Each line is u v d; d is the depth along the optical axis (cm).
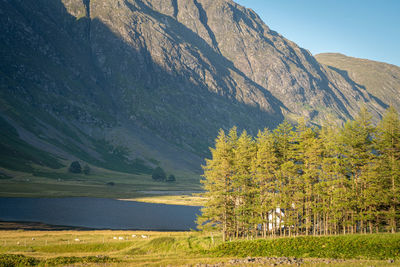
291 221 5297
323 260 3219
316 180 5594
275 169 5747
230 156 5547
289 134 5925
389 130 5575
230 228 5562
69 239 6150
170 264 3475
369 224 5441
